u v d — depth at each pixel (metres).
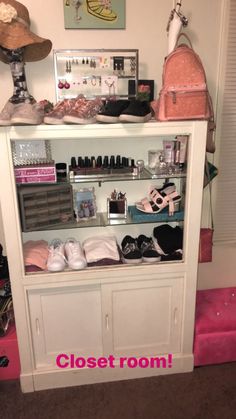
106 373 1.83
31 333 1.71
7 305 1.78
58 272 1.62
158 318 1.79
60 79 1.72
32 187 1.56
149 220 1.75
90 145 1.84
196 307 2.01
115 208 1.78
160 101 1.49
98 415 1.63
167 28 1.68
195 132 1.50
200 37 1.81
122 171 1.64
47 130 1.40
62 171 1.66
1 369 1.79
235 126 2.03
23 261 1.57
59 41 1.70
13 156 1.54
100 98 1.75
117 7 1.69
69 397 1.74
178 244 1.76
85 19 1.68
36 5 1.64
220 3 1.77
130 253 1.69
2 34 1.43
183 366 1.88
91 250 1.74
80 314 1.72
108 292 1.69
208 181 1.84
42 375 1.76
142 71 1.80
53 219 1.62
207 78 1.89
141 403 1.69
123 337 1.79
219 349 1.88
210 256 1.84
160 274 1.69
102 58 1.71
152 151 1.76
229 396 1.73
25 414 1.64
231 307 2.02
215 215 2.18
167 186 1.82
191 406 1.67
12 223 1.50
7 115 1.36
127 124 1.45
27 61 1.68
